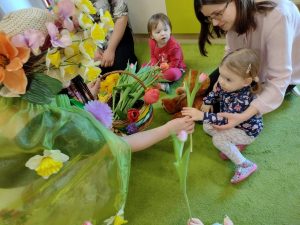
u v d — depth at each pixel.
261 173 1.18
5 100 0.67
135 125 1.26
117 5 1.69
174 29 1.96
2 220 0.80
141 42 2.12
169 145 1.37
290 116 1.35
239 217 1.07
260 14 1.02
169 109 1.48
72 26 0.67
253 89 1.16
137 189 1.23
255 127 1.16
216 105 1.33
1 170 0.73
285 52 1.03
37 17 0.67
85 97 1.05
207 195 1.15
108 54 1.70
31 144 0.71
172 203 1.16
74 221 0.91
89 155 0.81
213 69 1.70
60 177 0.79
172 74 1.62
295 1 1.75
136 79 1.26
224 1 0.94
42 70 0.67
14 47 0.58
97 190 0.89
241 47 1.20
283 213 1.05
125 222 1.04
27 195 0.79
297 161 1.18
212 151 1.29
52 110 0.73
